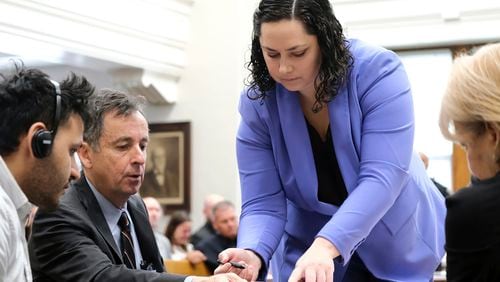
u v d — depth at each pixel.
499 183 1.73
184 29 11.02
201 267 6.22
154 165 11.16
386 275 2.62
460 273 1.73
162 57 10.62
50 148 2.10
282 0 2.29
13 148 2.07
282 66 2.32
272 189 2.61
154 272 2.46
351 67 2.43
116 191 2.81
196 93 11.02
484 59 1.75
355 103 2.43
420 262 2.64
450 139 1.81
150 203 8.70
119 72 10.42
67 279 2.56
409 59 10.20
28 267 2.07
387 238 2.55
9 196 2.01
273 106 2.54
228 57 10.87
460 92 1.75
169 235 9.36
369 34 10.20
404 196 2.55
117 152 2.79
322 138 2.54
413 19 10.04
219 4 10.97
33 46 8.55
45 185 2.13
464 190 1.76
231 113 10.81
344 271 2.61
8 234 1.93
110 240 2.74
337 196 2.57
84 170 2.83
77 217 2.66
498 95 1.70
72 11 8.95
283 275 2.69
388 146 2.38
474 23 9.83
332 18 2.35
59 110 2.12
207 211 8.73
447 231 1.76
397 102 2.41
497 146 1.74
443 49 10.06
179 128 11.02
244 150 2.63
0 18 8.12
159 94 10.80
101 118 2.78
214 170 10.88
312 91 2.44
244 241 2.54
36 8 8.50
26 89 2.09
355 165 2.46
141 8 10.15
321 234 2.29
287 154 2.57
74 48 9.02
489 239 1.69
